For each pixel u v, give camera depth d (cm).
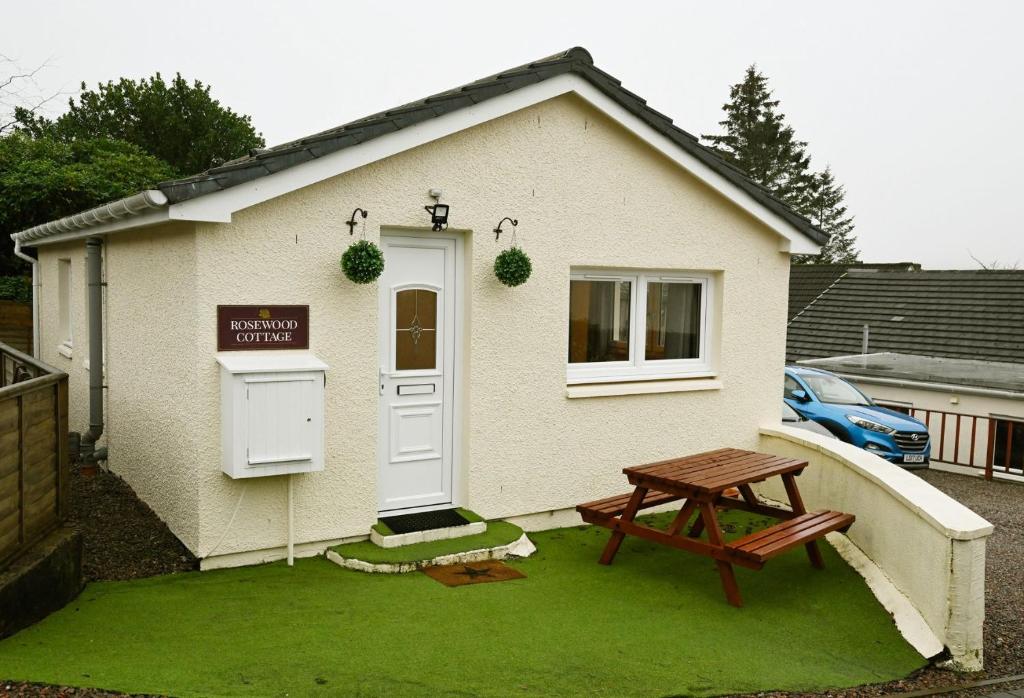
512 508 775
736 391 934
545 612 588
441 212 696
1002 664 594
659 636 563
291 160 611
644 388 852
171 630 515
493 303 748
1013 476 1353
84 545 664
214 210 588
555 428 797
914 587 635
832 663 552
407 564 650
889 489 680
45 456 560
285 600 576
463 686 461
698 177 858
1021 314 1884
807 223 947
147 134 3312
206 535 626
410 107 737
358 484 687
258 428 603
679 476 657
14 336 1711
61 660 454
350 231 664
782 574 710
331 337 662
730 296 920
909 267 2753
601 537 786
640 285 870
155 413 708
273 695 431
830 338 2064
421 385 730
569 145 783
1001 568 849
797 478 886
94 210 721
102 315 867
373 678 461
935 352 1872
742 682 504
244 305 624
